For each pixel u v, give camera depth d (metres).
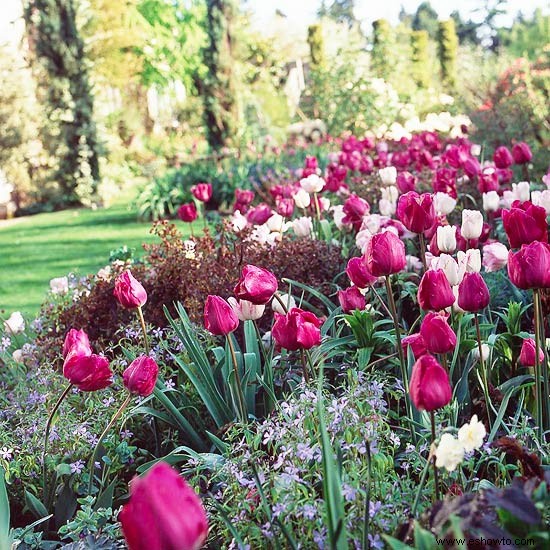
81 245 10.58
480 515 1.52
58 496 2.75
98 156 15.99
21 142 15.76
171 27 29.25
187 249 4.25
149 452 3.15
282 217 4.73
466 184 5.75
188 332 3.06
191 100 22.94
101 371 2.49
